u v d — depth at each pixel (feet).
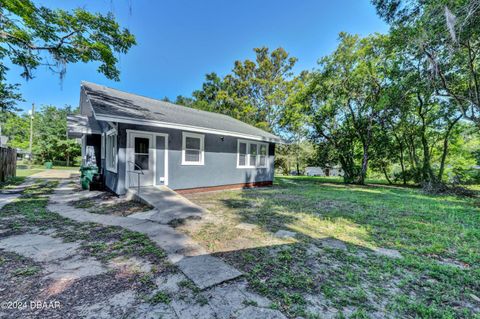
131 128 22.56
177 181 26.27
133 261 8.91
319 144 54.54
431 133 43.65
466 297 7.09
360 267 8.86
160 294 6.70
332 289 7.22
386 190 36.11
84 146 39.70
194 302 6.35
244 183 35.04
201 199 23.80
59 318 5.63
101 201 20.49
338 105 46.19
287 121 58.85
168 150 25.38
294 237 12.09
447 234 13.14
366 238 12.30
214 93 90.12
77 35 21.25
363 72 40.70
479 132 41.78
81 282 7.34
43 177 40.16
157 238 11.45
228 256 9.50
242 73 82.02
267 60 79.25
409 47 25.22
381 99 37.42
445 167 49.11
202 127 26.27
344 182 49.73
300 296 6.77
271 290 7.04
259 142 37.73
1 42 19.40
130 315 5.77
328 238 12.14
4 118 68.08
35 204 18.85
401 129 43.98
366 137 47.03
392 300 6.78
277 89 78.48
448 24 16.57
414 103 39.60
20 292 6.73
